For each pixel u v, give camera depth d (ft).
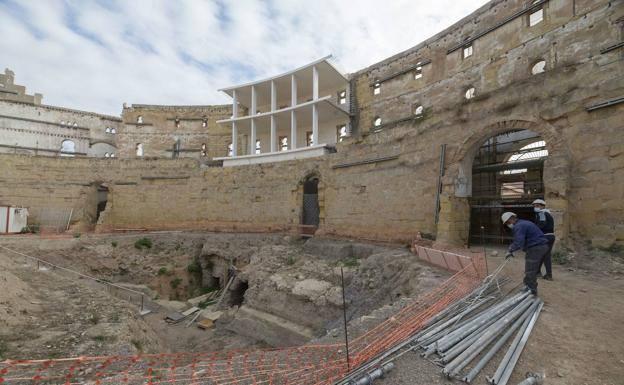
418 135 58.85
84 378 19.83
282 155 104.47
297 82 113.60
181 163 104.78
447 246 46.34
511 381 13.32
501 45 77.87
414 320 21.36
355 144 71.97
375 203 65.57
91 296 39.42
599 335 17.26
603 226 35.29
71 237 83.15
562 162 38.17
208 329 57.41
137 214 103.81
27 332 26.94
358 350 18.34
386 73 105.81
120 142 148.66
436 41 93.71
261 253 70.69
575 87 39.27
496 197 51.13
